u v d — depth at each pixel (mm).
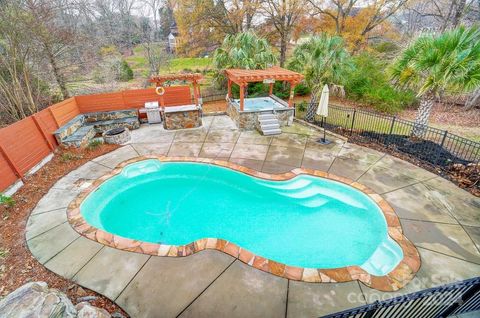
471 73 7969
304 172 8328
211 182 8461
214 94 20172
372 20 21328
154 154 9883
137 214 7121
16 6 10203
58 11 12820
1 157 7191
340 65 11305
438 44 8477
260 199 7672
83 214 6621
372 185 7496
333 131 11664
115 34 21609
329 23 22781
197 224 6746
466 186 7246
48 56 12977
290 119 12430
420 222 5961
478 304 3516
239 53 13359
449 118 13336
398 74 10352
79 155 9672
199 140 11039
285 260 5598
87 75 17516
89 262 4953
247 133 11680
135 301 4176
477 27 7980
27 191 7434
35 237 5652
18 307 2885
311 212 7082
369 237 6133
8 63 11016
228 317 3934
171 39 31750
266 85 18750
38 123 9016
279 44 23906
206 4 19172
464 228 5758
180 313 3990
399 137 10359
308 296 4250
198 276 4617
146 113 13438
